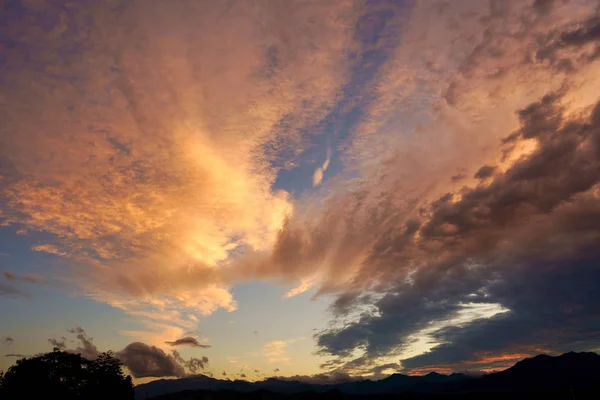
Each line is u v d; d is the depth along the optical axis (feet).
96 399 300.20
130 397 329.93
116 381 320.50
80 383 306.76
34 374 283.59
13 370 284.41
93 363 323.37
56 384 289.12
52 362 302.25
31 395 273.33
